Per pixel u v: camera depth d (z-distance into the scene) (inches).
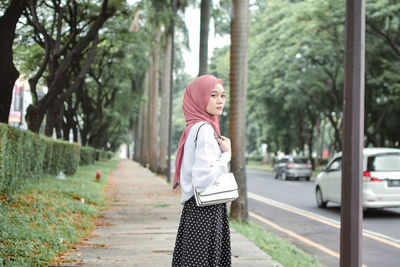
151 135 1246.9
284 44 1022.4
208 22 489.1
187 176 103.7
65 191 411.5
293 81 1106.1
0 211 233.9
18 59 677.3
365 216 412.2
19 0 329.4
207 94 104.8
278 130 1626.5
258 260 202.2
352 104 135.0
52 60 531.2
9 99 350.9
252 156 2950.3
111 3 466.3
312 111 1424.7
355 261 132.4
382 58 878.4
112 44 810.2
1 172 265.4
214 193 99.6
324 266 232.8
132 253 210.4
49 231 229.6
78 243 232.4
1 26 331.6
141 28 694.5
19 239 193.6
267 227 360.2
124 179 845.8
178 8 707.4
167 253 211.3
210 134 101.3
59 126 789.9
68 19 619.2
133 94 1147.9
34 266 168.9
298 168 1042.1
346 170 135.6
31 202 293.0
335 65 1023.0
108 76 999.0
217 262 103.0
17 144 305.9
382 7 730.8
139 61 941.8
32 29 557.3
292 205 516.1
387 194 394.9
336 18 800.3
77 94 900.0
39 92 737.6
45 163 510.0
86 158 1079.0
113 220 327.3
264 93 1346.0
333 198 456.1
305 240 306.5
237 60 357.7
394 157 406.3
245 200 354.3
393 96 893.2
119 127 1831.9
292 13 884.6
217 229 103.5
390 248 272.8
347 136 136.0
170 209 400.5
